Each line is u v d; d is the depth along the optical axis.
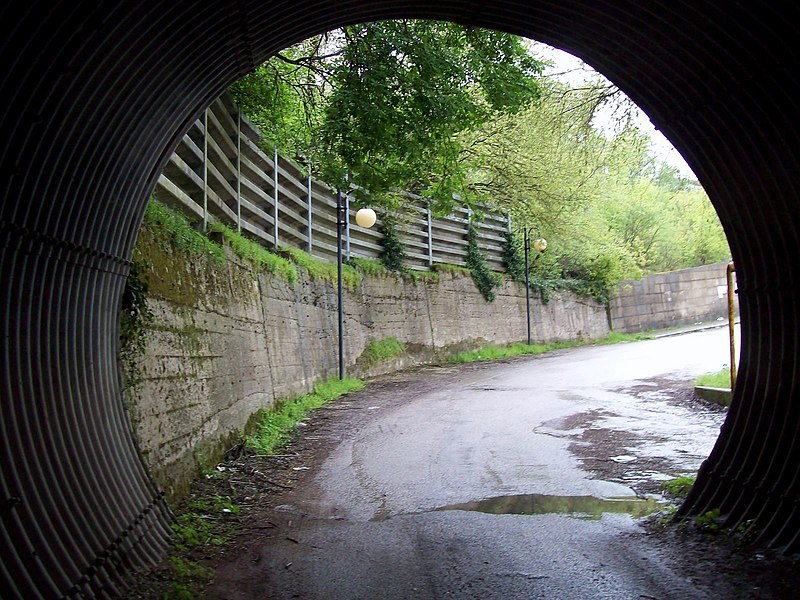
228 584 4.84
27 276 4.22
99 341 5.31
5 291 3.98
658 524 5.82
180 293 7.71
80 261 4.90
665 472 7.68
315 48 12.88
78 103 4.30
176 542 5.58
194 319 8.09
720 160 5.55
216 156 11.13
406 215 22.84
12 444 3.92
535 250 29.94
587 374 17.62
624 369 18.20
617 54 5.64
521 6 5.64
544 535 5.66
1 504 3.62
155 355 6.77
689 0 4.54
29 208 4.10
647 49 5.31
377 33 10.13
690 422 10.66
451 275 25.03
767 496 5.20
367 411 13.16
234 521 6.43
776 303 5.43
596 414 11.69
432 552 5.37
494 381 17.23
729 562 4.81
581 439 9.71
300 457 9.31
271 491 7.54
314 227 17.72
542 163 23.67
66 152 4.39
